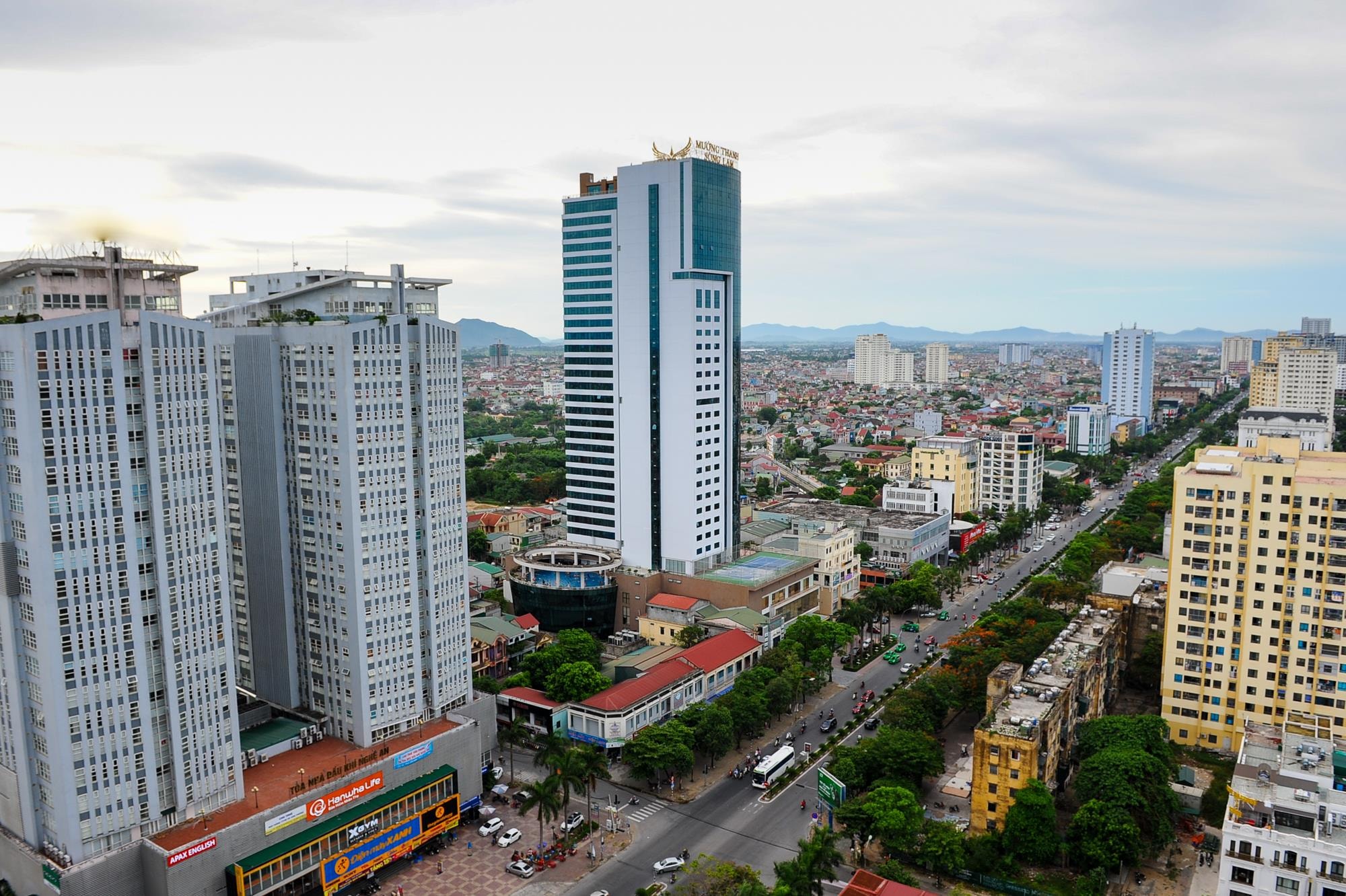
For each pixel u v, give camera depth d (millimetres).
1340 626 175375
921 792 171750
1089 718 189875
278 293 194625
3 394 123188
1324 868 123125
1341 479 176375
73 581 125562
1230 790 135000
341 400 158750
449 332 177250
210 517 140375
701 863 150125
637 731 191125
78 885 125375
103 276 137875
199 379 138250
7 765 133250
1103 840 144500
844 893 122750
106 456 127438
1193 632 191625
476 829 166250
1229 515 185375
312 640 172000
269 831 138000
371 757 159000
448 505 178500
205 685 139875
